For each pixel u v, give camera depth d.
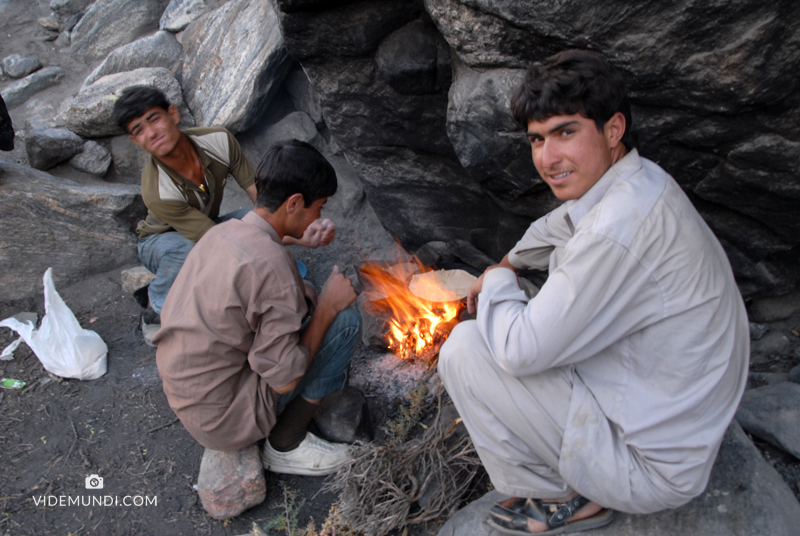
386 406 2.59
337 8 2.60
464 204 3.19
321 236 2.80
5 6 5.43
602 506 1.61
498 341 1.47
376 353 2.93
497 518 1.74
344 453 2.28
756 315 2.64
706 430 1.44
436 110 2.80
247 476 2.10
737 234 2.33
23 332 3.12
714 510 1.67
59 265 3.66
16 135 4.49
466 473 2.11
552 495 1.66
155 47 4.56
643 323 1.39
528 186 2.52
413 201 3.33
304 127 4.26
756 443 2.06
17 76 4.93
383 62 2.67
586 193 1.49
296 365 1.92
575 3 1.84
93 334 3.10
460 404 1.65
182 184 2.94
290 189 1.91
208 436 2.03
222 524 2.12
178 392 1.97
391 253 3.82
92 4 5.08
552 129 1.40
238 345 1.92
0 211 3.42
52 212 3.58
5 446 2.49
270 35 3.99
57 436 2.55
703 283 1.36
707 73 1.85
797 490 1.86
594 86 1.33
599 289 1.34
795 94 1.84
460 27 2.14
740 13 1.71
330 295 2.08
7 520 2.12
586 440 1.49
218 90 4.16
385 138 3.08
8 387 2.85
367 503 2.01
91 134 4.28
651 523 1.67
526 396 1.54
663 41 1.83
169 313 1.96
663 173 1.46
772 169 2.03
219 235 1.96
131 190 3.98
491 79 2.25
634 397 1.46
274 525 2.10
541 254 1.97
